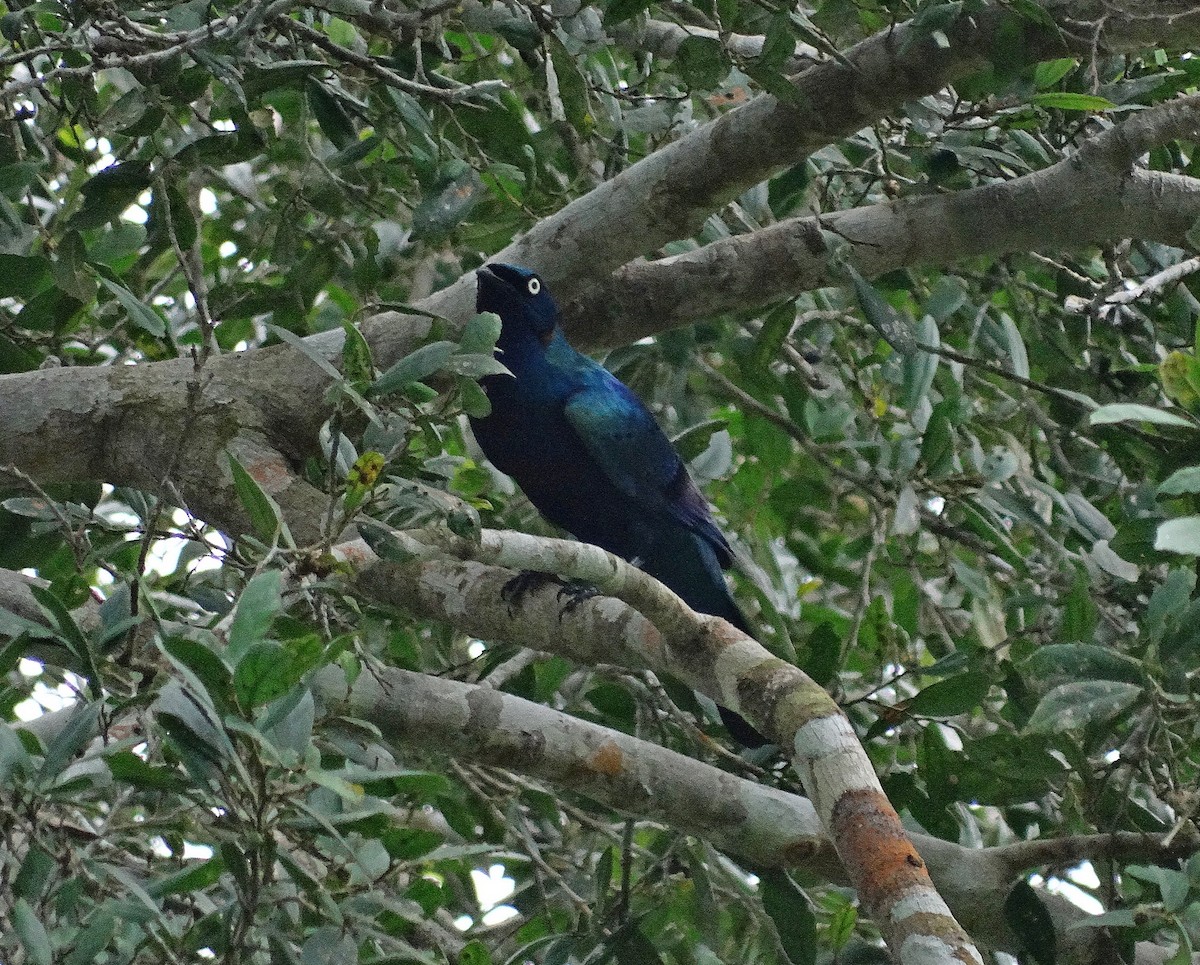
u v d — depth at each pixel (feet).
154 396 33.99
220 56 31.07
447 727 30.63
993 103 36.96
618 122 37.76
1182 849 30.17
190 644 21.12
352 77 35.94
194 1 31.94
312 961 25.07
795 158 34.78
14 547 34.27
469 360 24.44
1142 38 32.40
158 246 36.50
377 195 39.45
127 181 32.55
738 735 35.09
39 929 22.20
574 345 39.14
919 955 20.39
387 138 36.55
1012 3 31.09
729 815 31.50
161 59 29.81
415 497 25.40
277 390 34.42
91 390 33.96
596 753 31.17
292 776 23.20
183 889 25.40
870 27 37.17
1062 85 36.42
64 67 32.53
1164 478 33.19
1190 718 28.99
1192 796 27.99
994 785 32.40
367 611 34.06
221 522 33.22
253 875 23.04
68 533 27.91
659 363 46.96
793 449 53.47
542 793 36.19
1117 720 30.68
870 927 38.78
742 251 38.06
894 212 37.45
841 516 53.16
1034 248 37.42
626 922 31.58
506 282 35.70
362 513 24.99
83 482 35.73
